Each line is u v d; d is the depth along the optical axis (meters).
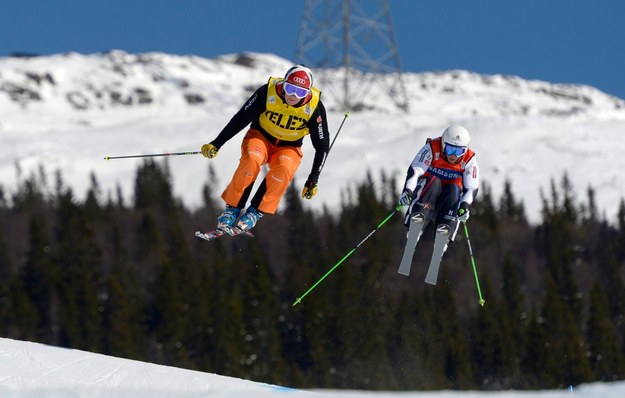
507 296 167.00
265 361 152.12
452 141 27.11
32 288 171.38
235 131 26.06
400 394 23.98
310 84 25.20
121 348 158.00
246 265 163.75
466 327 155.62
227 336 153.38
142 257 184.75
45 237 177.25
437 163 27.72
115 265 174.50
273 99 25.36
